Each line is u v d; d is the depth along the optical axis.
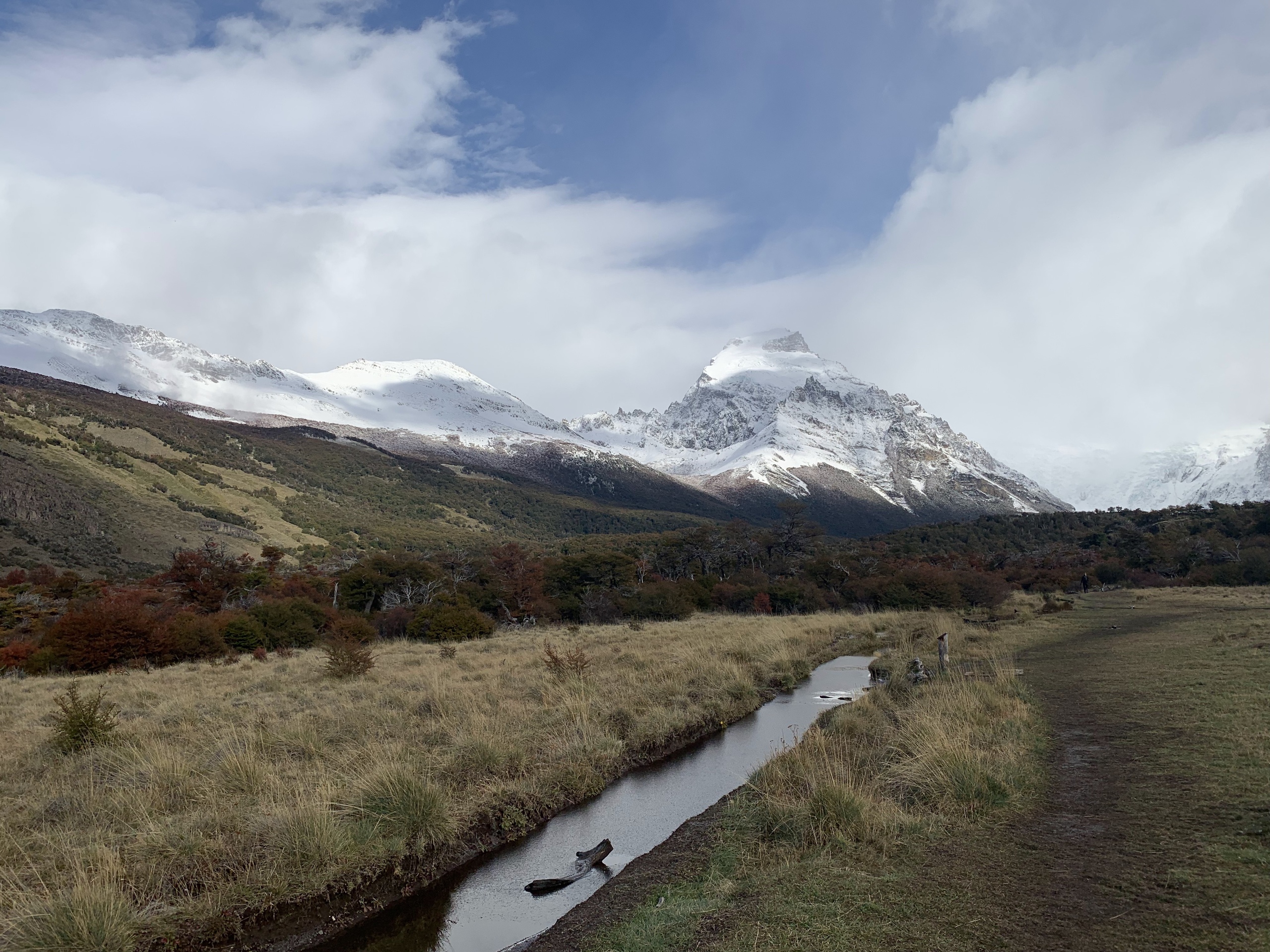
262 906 7.53
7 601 46.09
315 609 42.78
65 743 12.65
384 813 9.26
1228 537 86.38
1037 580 72.56
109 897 6.87
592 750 12.70
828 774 9.26
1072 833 7.16
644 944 6.11
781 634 31.23
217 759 11.41
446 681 18.94
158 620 33.91
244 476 167.75
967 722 11.34
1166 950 4.75
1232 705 11.72
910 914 5.75
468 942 7.23
